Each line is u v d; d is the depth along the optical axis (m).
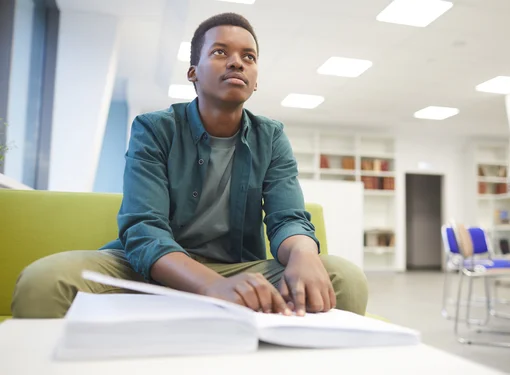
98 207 1.25
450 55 4.89
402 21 4.10
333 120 8.08
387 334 0.41
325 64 5.26
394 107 7.12
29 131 3.66
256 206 1.05
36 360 0.34
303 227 0.91
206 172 1.02
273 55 4.98
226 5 3.78
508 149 9.02
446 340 2.75
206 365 0.34
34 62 3.73
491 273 3.11
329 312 0.59
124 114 7.65
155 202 0.88
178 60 5.11
